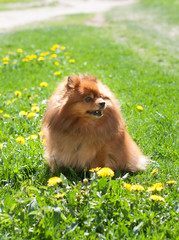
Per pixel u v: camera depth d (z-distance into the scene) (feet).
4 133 17.47
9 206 10.48
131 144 15.14
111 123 13.73
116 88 27.53
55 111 13.39
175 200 11.36
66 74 31.68
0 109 21.42
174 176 13.89
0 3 130.62
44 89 26.08
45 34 59.00
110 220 10.19
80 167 14.40
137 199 10.96
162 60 43.11
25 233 9.48
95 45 49.24
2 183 13.05
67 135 13.56
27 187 11.43
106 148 14.01
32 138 15.93
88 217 10.19
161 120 20.20
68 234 9.59
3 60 35.04
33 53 40.55
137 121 20.02
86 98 13.00
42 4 133.80
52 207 10.12
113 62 38.32
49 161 14.56
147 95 25.80
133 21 84.02
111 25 76.95
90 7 130.52
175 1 117.80
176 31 70.95
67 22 83.30
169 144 17.12
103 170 11.53
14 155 14.33
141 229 9.83
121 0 160.15
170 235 9.77
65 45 46.96
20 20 90.02
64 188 11.32
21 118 19.11
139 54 46.06
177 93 26.53
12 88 27.35
